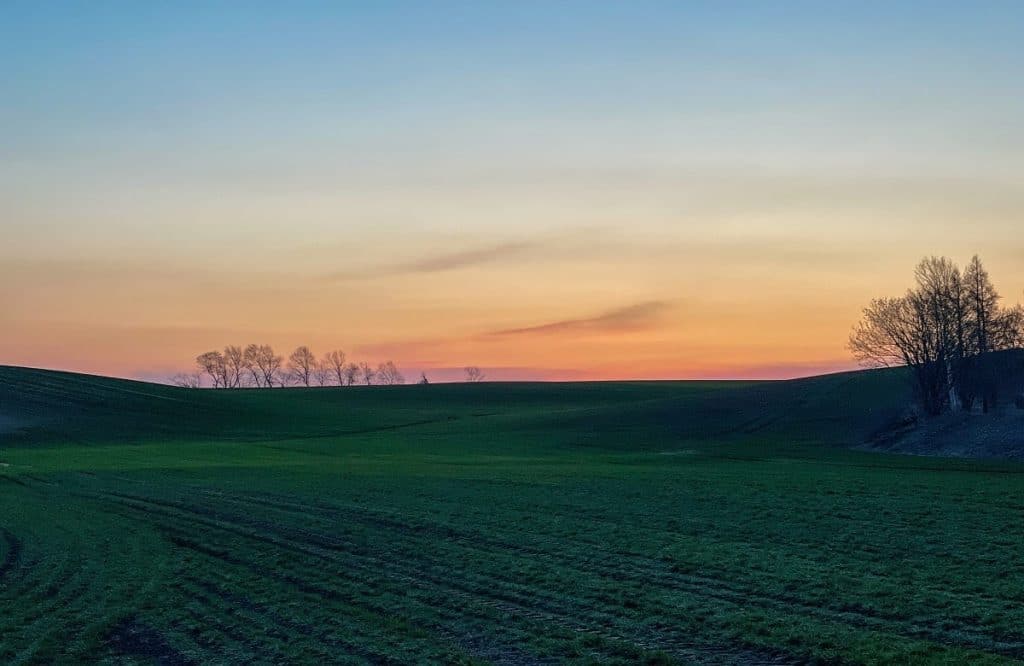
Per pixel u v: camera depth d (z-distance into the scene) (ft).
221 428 349.00
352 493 145.89
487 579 78.48
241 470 196.65
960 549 79.66
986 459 191.21
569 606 67.67
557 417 373.81
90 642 63.82
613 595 69.77
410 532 106.01
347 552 95.81
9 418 335.26
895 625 57.98
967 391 264.52
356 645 59.98
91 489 165.07
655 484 141.38
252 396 458.50
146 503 143.33
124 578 85.81
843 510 105.40
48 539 109.70
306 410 425.28
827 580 70.33
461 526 107.14
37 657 60.64
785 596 66.90
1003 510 100.32
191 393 433.07
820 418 297.12
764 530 94.94
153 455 250.98
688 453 234.17
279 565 90.27
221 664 57.52
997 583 66.49
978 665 48.60
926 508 104.12
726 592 69.26
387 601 72.43
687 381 652.48
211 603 74.90
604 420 347.56
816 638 55.31
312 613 69.77
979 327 263.29
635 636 58.95
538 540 95.71
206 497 148.77
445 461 219.20
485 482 154.40
